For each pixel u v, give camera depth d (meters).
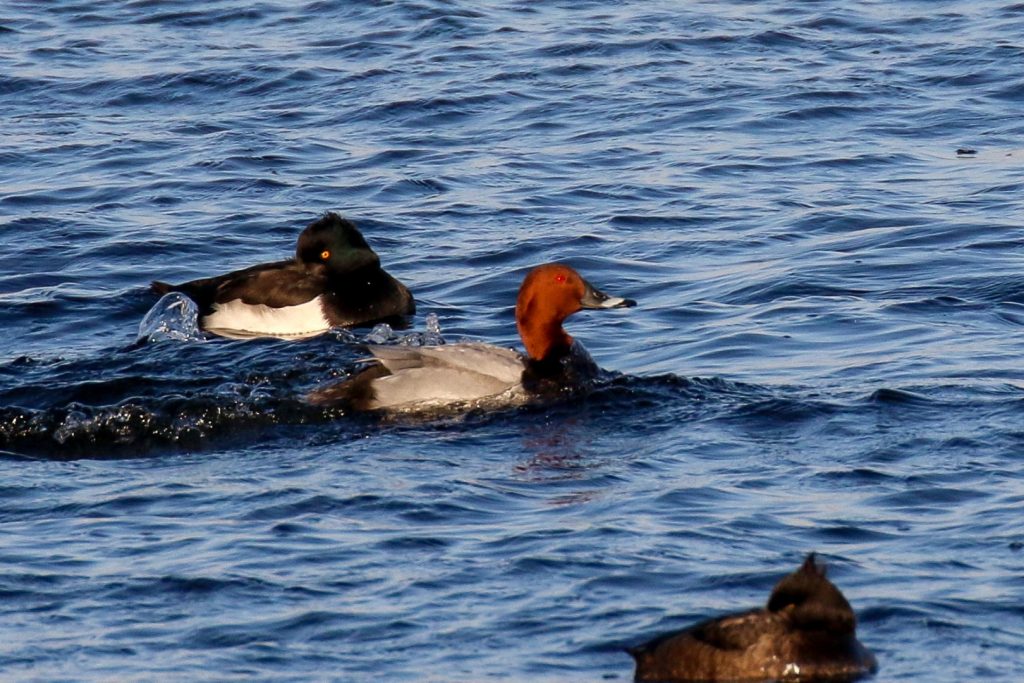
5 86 27.30
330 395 13.70
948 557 9.91
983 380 13.84
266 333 17.19
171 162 23.55
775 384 14.10
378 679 8.42
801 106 25.61
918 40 29.38
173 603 9.43
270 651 8.78
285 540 10.41
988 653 8.59
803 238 19.55
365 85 27.19
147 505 11.22
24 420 13.22
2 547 10.38
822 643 8.32
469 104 26.12
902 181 22.02
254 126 25.30
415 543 10.32
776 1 32.56
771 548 10.12
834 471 11.66
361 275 17.58
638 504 11.04
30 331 16.69
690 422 13.09
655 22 30.81
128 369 14.80
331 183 22.56
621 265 18.78
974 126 24.58
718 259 18.86
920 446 12.16
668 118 25.28
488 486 11.56
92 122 25.64
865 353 15.03
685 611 9.13
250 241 20.20
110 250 19.73
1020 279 17.41
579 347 14.40
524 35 30.06
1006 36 29.16
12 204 21.62
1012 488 11.15
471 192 21.98
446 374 13.75
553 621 9.06
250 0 32.97
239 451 12.69
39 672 8.58
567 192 21.88
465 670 8.51
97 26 31.38
